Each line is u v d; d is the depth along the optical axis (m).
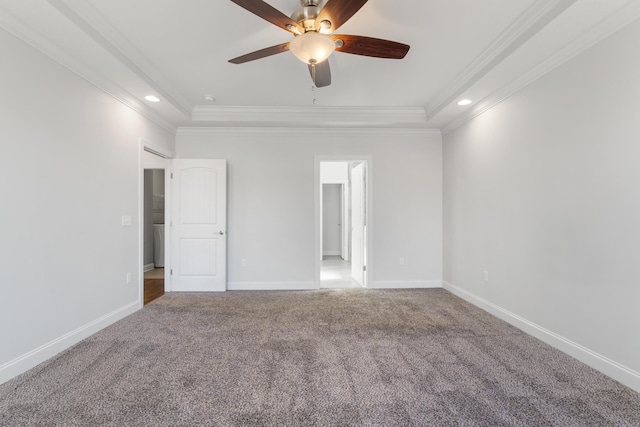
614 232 1.98
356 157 4.47
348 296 4.02
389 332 2.79
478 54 2.66
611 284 2.00
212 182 4.25
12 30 1.95
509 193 3.00
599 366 2.08
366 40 1.87
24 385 1.91
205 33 2.34
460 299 3.87
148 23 2.21
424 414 1.66
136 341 2.57
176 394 1.83
